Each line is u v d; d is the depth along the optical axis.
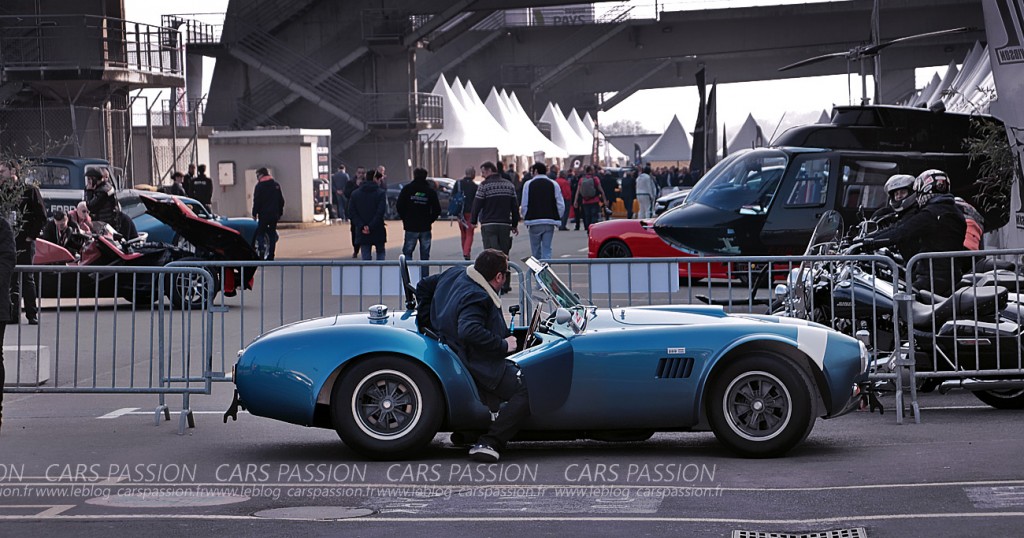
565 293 8.03
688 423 7.75
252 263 10.03
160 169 42.00
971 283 10.28
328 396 7.83
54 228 18.17
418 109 60.03
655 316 8.31
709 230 18.02
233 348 13.68
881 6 79.00
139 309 17.66
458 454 8.07
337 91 59.81
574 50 87.25
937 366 9.28
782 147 18.30
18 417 9.84
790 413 7.62
